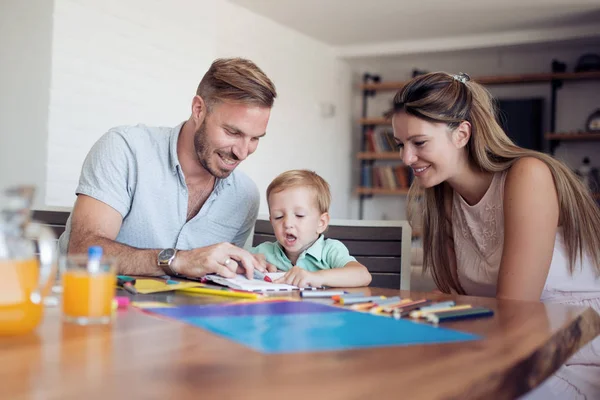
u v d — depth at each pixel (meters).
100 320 0.70
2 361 0.52
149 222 1.56
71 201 3.22
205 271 1.14
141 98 3.56
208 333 0.65
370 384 0.48
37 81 3.14
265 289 1.06
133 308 0.81
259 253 1.62
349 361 0.55
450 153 1.40
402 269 1.71
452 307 0.85
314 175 1.72
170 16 3.71
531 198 1.29
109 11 3.35
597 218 1.39
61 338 0.61
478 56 5.78
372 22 4.95
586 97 5.37
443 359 0.57
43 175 3.11
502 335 0.70
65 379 0.47
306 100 5.42
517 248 1.29
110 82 3.38
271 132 5.00
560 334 0.73
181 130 1.58
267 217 1.94
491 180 1.44
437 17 4.75
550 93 5.52
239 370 0.51
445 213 1.60
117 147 1.52
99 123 3.33
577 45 5.24
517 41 5.10
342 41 5.56
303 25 5.07
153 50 3.61
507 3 4.36
